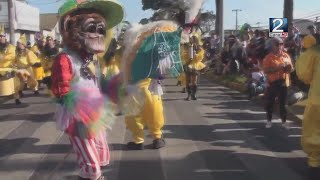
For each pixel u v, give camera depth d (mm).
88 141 4840
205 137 9102
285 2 17328
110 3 5062
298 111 11219
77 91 4723
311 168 6488
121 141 8680
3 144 8648
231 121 10844
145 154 7809
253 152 7980
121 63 6852
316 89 6277
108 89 5137
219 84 20672
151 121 8023
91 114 4719
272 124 10398
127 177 6625
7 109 13078
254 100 14500
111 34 5422
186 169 7004
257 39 15562
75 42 4805
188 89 14703
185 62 14516
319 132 6352
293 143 8664
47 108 13086
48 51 15594
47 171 6965
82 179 4891
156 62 7086
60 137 9148
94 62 5098
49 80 4996
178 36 7156
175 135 9266
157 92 7902
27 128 10102
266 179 6559
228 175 6727
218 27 29141
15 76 13492
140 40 6980
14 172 6926
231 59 19984
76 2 4910
